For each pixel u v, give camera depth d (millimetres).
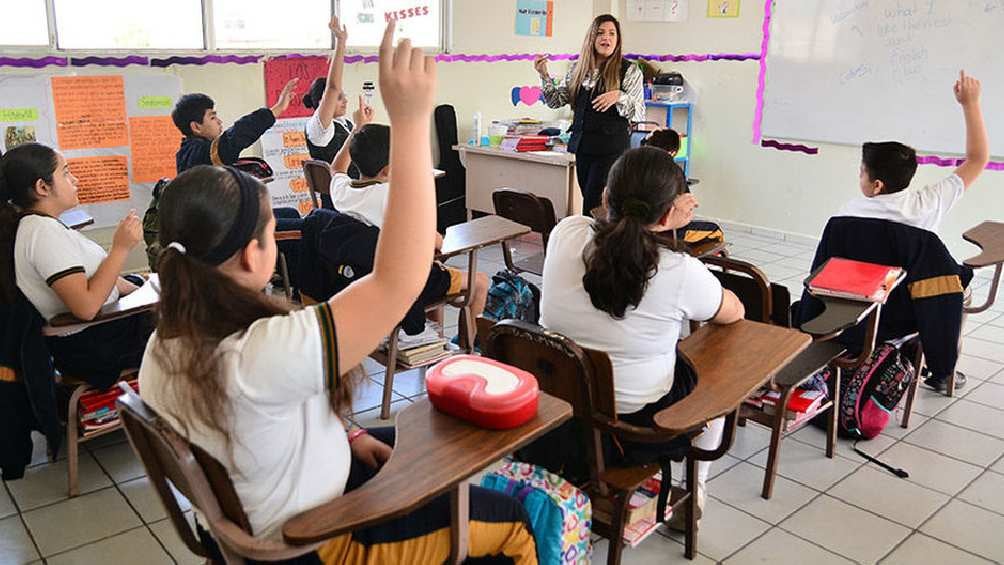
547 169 5066
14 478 2504
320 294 2982
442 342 3059
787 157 5543
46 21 3896
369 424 2887
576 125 4664
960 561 2168
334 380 1064
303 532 1100
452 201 5703
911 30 4773
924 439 2838
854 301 2299
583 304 1787
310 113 4938
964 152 4699
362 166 2842
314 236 2916
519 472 1807
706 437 2133
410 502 1138
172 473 1285
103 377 2439
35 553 2160
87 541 2215
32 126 3939
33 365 2326
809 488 2518
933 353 2672
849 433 2797
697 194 6160
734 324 1938
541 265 3635
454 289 3043
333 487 1210
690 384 1898
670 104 5887
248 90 4648
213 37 4449
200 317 1078
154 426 1143
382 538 1291
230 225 1109
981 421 2975
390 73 993
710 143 5980
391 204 1043
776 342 1842
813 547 2219
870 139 5078
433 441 1276
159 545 2201
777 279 4695
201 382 1059
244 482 1144
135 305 2369
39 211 2318
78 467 2594
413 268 1058
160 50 4273
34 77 3900
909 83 4844
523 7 5891
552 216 3539
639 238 1670
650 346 1776
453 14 5492
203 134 3707
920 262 2615
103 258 2391
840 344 2645
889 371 2738
